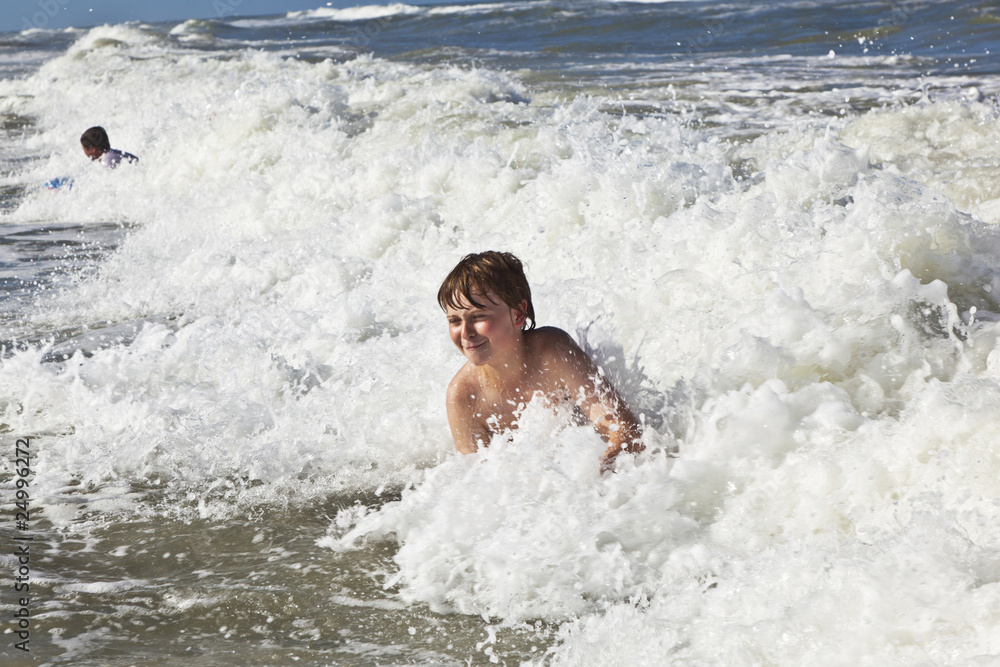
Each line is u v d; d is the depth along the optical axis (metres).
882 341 9.84
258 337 14.23
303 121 29.48
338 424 11.05
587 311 12.23
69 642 6.96
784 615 6.14
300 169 25.69
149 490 9.92
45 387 12.69
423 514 8.70
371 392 11.70
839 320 10.13
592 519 8.06
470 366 9.52
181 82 48.47
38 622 7.26
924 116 22.88
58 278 19.86
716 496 8.21
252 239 21.42
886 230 11.68
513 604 7.23
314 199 22.88
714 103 33.56
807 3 78.81
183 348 13.82
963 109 22.94
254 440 10.93
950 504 7.14
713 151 22.02
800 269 11.59
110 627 7.19
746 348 9.87
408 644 6.82
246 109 30.69
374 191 22.28
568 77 43.81
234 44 78.12
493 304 8.88
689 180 16.38
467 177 20.17
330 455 10.41
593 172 16.73
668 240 13.45
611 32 72.75
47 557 8.48
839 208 12.82
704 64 47.94
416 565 7.93
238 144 29.16
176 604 7.52
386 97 35.56
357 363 12.66
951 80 36.38
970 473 7.35
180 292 18.20
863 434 8.29
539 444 9.25
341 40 81.06
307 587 7.73
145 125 36.72
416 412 11.18
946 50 48.62
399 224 18.88
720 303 11.52
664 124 25.89
